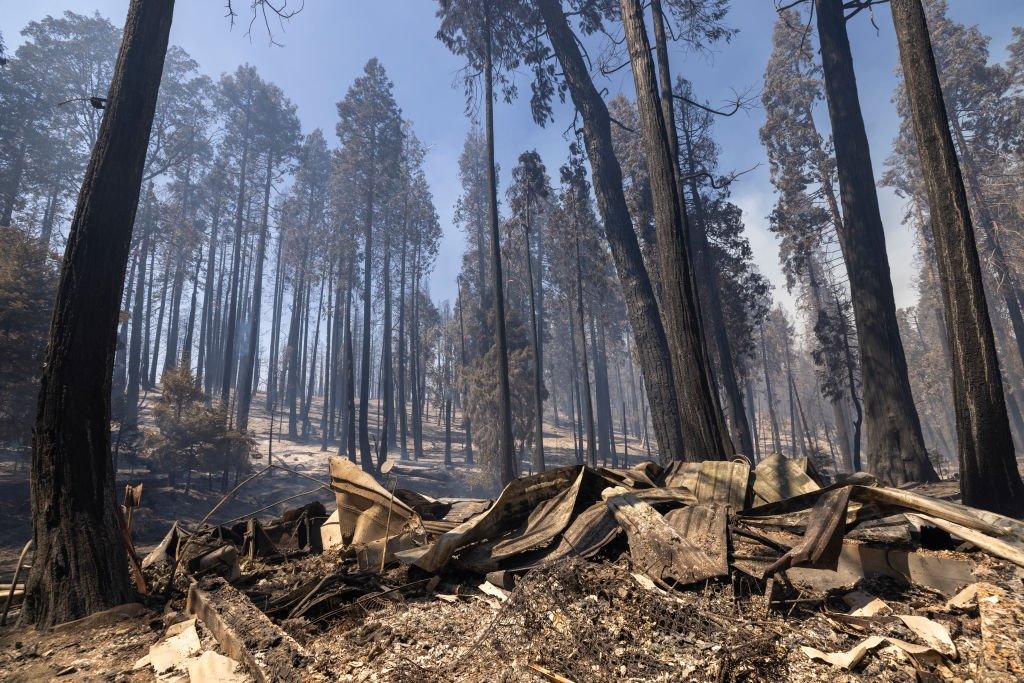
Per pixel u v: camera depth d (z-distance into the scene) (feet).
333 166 133.90
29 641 12.12
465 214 145.07
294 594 12.83
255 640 9.59
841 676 7.38
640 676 7.56
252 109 140.26
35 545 14.10
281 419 150.41
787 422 220.02
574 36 52.03
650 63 24.99
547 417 201.87
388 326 134.10
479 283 138.41
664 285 23.32
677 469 17.34
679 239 23.16
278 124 142.20
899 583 10.31
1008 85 108.99
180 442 76.02
